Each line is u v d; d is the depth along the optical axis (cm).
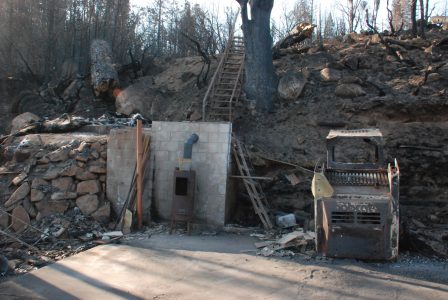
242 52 1967
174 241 992
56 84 2362
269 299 650
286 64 1956
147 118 1841
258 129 1567
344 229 817
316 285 708
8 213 1085
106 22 3466
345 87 1594
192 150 1141
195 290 688
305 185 1307
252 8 1709
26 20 3278
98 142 1202
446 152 1319
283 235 1036
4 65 3092
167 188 1161
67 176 1150
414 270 789
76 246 966
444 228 1081
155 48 3825
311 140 1459
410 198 1286
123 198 1146
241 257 867
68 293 671
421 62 1777
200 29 3353
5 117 2258
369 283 718
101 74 2047
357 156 1338
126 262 831
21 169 1180
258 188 1245
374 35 2100
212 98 1669
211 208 1115
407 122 1445
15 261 836
